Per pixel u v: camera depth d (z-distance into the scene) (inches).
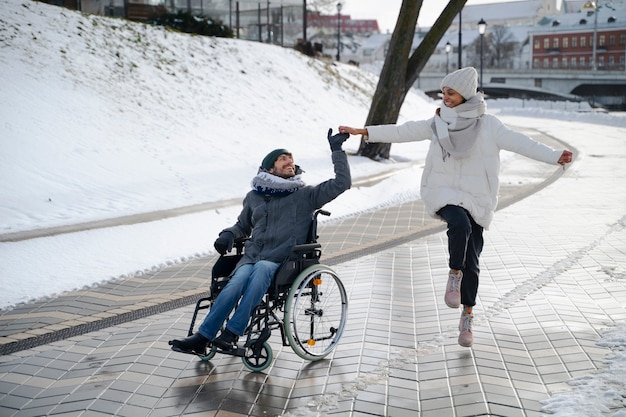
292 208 187.6
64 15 828.0
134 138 641.6
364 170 646.5
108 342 207.8
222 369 183.0
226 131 764.6
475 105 177.5
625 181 556.7
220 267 188.7
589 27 4180.6
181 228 377.7
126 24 906.1
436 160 184.4
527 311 221.3
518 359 179.5
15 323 229.3
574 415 141.8
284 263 176.9
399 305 236.8
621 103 3479.3
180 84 837.2
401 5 698.8
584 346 185.9
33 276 284.0
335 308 199.3
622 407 144.2
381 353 189.8
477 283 185.0
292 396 163.6
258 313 179.8
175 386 171.6
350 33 5861.2
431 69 4119.1
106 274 291.3
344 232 378.3
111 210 423.2
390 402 157.8
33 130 571.5
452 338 199.0
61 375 181.2
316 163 675.4
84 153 564.1
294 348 179.9
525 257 298.2
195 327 220.8
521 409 148.9
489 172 181.0
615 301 228.1
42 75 685.9
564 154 170.6
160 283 280.2
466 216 177.0
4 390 171.5
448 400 156.8
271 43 1282.0
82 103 668.7
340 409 155.1
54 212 413.4
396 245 342.3
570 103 3137.3
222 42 1047.6
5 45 708.0
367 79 1450.5
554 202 458.3
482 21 1269.7
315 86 1113.4
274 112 911.0
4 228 359.3
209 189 511.2
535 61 4429.1
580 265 280.5
